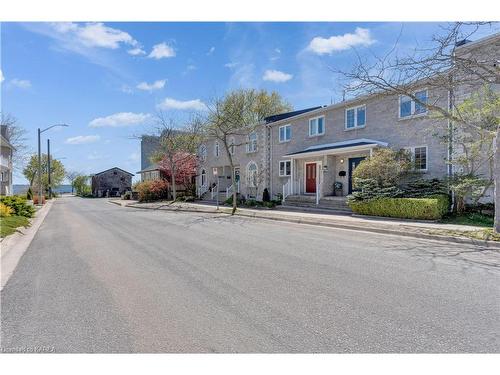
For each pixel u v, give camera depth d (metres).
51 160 65.44
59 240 10.18
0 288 5.32
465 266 6.21
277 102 38.94
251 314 4.09
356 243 8.73
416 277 5.51
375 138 16.88
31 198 44.84
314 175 20.78
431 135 14.01
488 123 11.36
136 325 3.84
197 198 33.09
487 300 4.43
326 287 5.05
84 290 5.13
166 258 7.26
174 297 4.74
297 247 8.23
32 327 3.84
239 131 27.44
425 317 3.92
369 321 3.84
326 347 3.29
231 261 6.84
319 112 20.22
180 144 32.84
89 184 83.44
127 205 30.25
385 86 10.24
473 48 11.90
